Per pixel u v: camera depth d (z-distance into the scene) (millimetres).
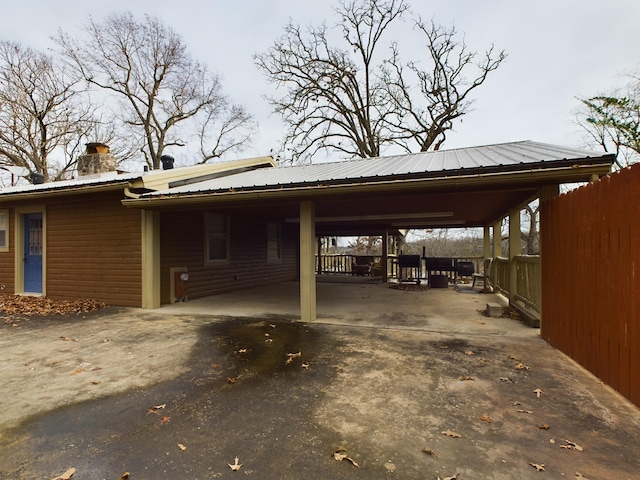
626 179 2797
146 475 1988
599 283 3244
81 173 10617
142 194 6918
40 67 19719
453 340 4676
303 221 5828
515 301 7004
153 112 22672
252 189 5582
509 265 7324
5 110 18969
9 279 8664
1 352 4230
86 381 3342
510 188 4770
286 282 12609
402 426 2498
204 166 8812
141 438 2363
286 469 2033
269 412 2713
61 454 2188
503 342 4562
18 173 14492
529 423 2527
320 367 3691
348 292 9867
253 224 11016
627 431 2410
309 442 2305
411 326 5492
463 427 2480
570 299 3861
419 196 5344
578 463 2072
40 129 20531
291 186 5324
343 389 3127
